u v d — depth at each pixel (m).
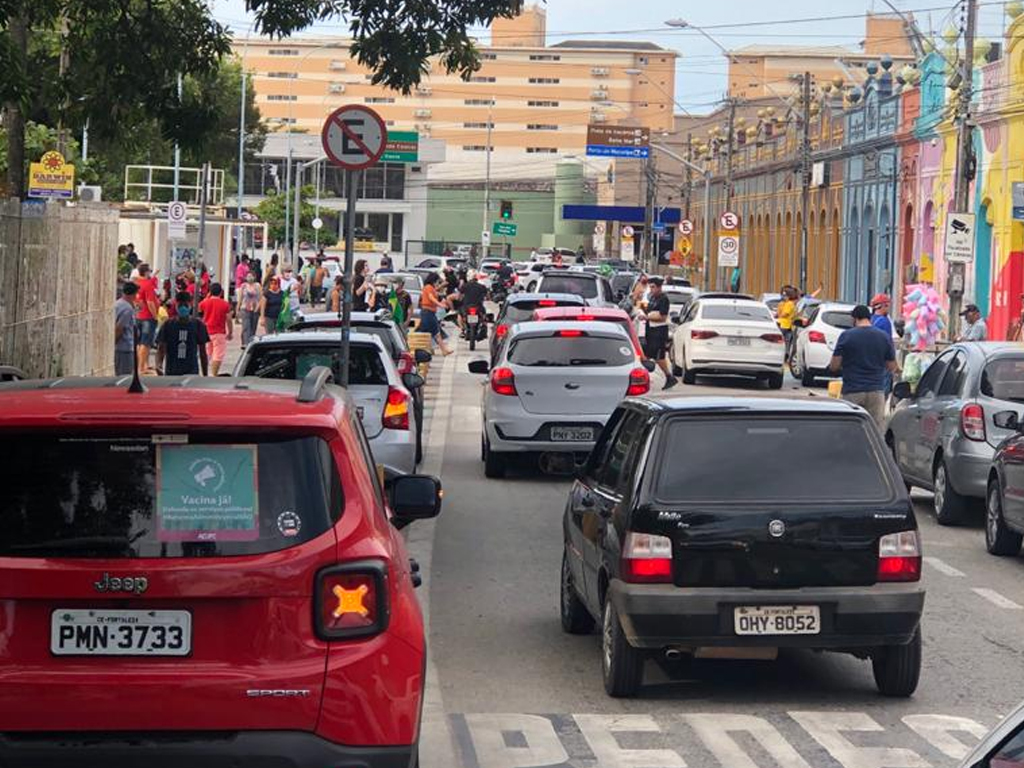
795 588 10.42
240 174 88.00
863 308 22.14
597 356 22.83
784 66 179.75
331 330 20.75
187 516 6.50
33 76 22.12
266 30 22.03
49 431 6.50
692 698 11.05
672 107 194.25
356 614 6.53
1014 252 49.47
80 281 29.05
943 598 15.01
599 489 11.80
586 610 12.88
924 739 10.02
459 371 44.22
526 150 192.00
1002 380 19.17
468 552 16.94
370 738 6.51
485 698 10.98
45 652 6.41
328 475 6.65
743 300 42.88
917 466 20.73
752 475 10.57
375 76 22.11
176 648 6.45
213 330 37.84
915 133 59.12
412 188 139.00
